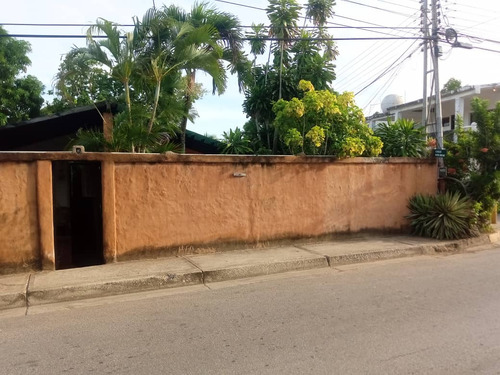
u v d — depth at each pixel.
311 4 13.73
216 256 7.93
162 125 9.18
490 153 10.77
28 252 6.87
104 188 7.34
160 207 7.79
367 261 8.33
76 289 6.05
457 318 4.96
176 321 4.96
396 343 4.23
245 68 11.54
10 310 5.59
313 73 12.27
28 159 6.82
